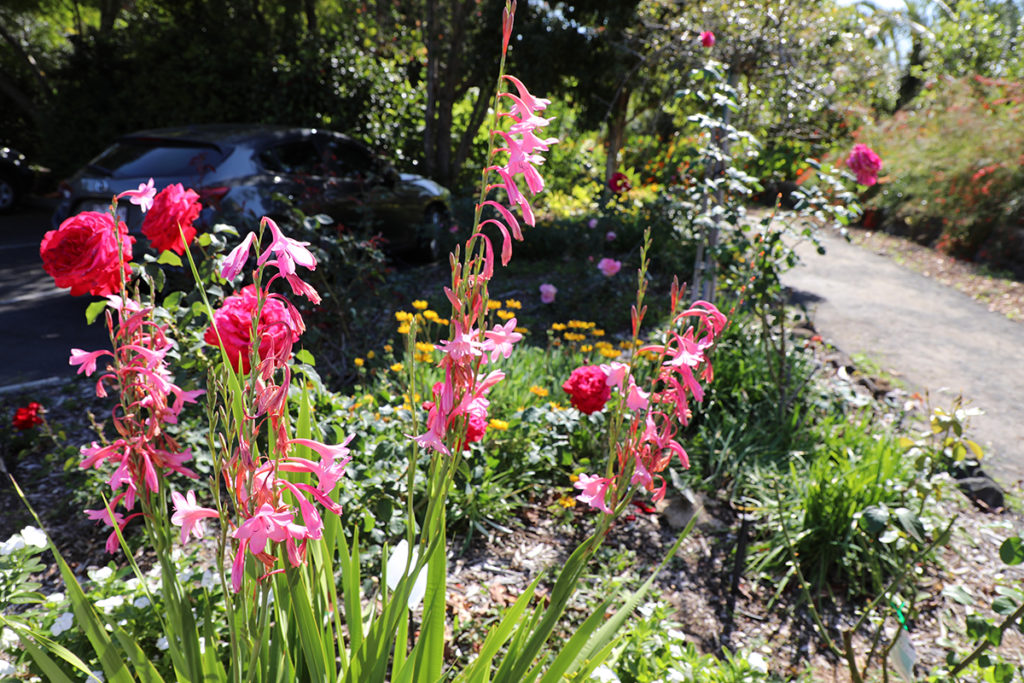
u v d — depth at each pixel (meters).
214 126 6.63
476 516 3.14
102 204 5.94
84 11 17.09
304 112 10.98
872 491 3.17
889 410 4.82
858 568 3.10
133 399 1.17
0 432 3.77
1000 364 5.91
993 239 10.05
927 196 11.40
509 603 2.75
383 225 7.71
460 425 1.24
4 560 2.05
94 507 3.12
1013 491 3.99
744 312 5.03
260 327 1.18
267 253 1.07
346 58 11.27
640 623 2.38
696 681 2.21
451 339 1.18
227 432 1.09
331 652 1.48
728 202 4.70
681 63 7.12
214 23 11.43
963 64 17.36
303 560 1.25
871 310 7.39
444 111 12.10
